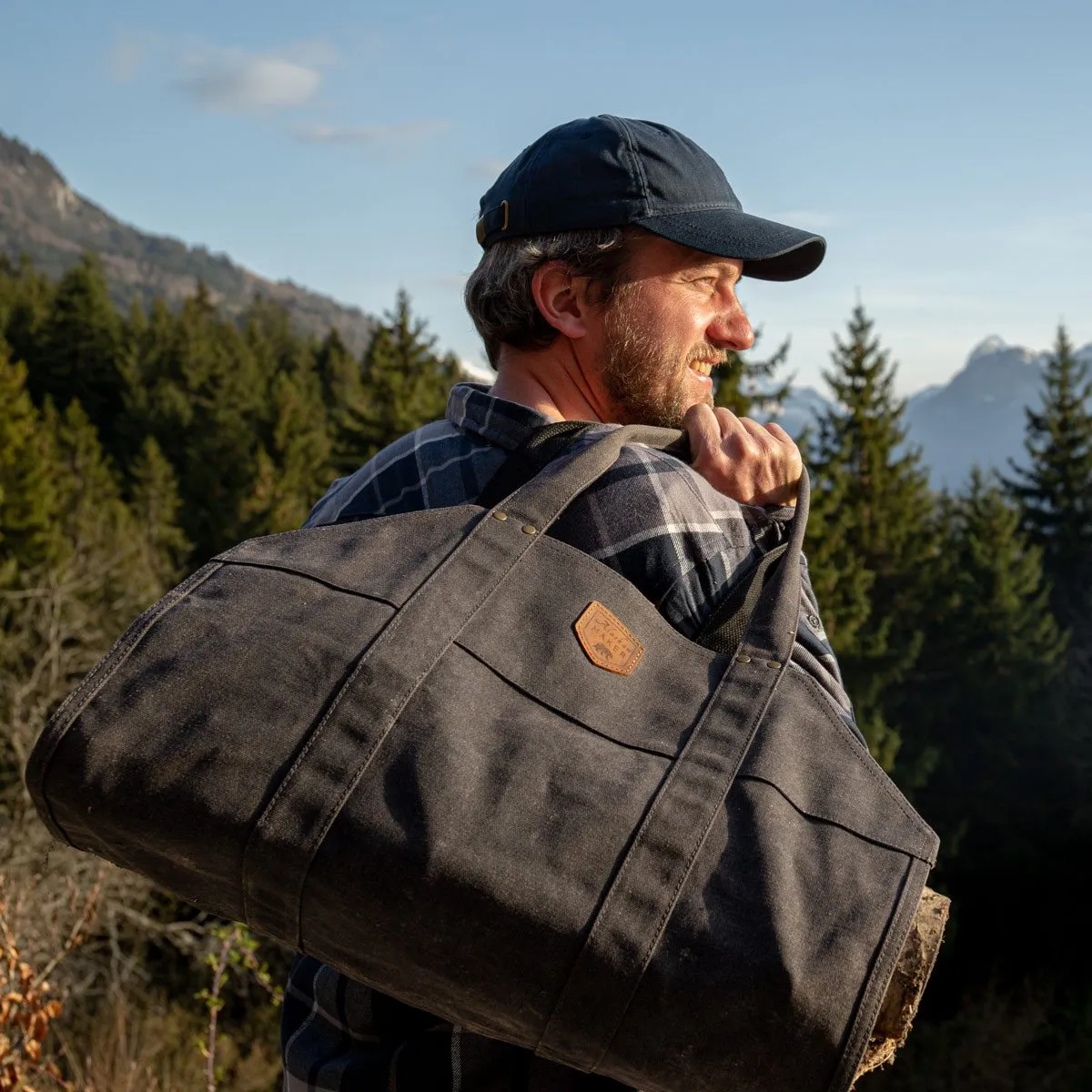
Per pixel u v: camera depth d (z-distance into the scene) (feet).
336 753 2.81
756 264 4.47
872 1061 2.79
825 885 2.71
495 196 4.10
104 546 72.02
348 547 3.19
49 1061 12.86
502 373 4.13
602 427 3.76
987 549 81.92
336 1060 3.61
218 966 13.65
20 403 109.60
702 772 2.84
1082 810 76.38
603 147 3.85
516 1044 2.84
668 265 3.93
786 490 3.82
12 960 11.44
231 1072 41.42
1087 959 74.18
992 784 78.02
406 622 2.98
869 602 78.74
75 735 2.82
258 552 3.17
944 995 71.67
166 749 2.81
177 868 2.90
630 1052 2.65
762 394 60.08
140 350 211.20
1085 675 83.15
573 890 2.69
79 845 3.01
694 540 3.44
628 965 2.64
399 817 2.75
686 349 3.98
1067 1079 57.26
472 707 2.91
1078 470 100.89
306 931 2.84
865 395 84.07
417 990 2.82
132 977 40.86
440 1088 3.41
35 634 49.26
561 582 3.16
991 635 80.02
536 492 3.32
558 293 3.93
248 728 2.83
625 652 3.09
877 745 69.15
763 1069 2.59
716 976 2.61
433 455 4.01
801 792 2.85
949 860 78.07
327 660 2.91
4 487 87.51
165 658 2.92
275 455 144.05
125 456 176.04
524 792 2.79
